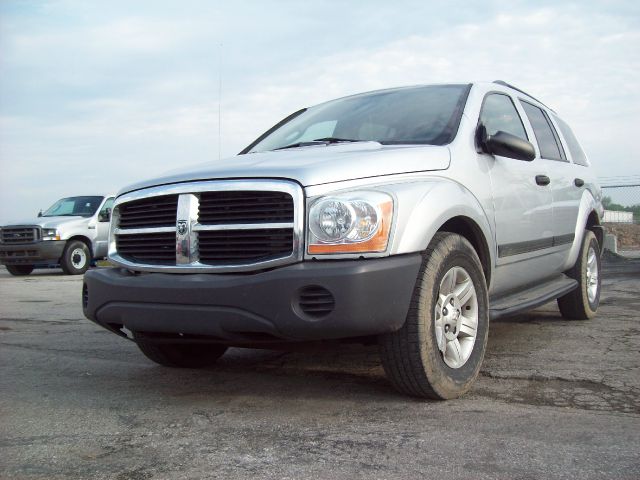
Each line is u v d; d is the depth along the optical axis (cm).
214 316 299
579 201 554
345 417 297
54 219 1415
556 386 346
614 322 562
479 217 363
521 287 463
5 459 250
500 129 445
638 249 1917
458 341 338
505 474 226
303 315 286
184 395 344
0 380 382
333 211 292
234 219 312
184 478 229
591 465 233
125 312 326
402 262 296
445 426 280
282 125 495
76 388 362
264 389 352
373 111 436
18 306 763
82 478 231
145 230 340
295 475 229
